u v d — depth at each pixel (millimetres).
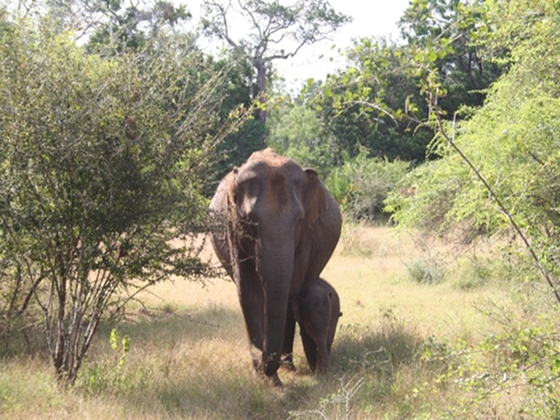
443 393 7262
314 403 7484
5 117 7711
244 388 8133
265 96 8188
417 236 12812
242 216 8812
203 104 8711
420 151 45500
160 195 8023
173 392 7879
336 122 46062
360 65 5922
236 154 41750
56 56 8188
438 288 14844
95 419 6484
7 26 8344
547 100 8969
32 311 10070
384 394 7617
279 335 8453
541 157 8320
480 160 9211
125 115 7969
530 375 6164
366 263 19734
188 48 8602
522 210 8367
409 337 9789
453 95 42719
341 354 9664
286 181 8805
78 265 7930
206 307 13508
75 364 8273
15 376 7562
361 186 33062
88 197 7664
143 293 14883
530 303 9352
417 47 5453
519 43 9977
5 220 7844
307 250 9633
